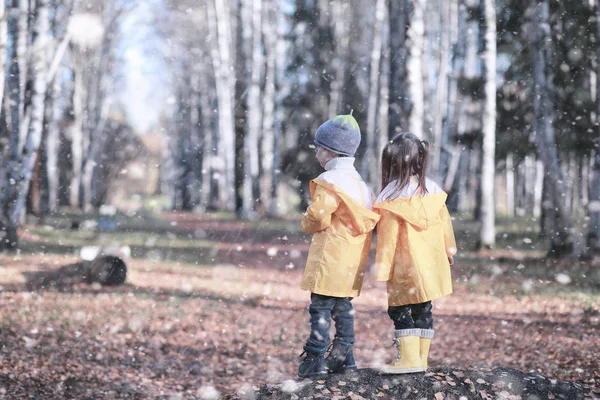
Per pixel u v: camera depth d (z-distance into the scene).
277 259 14.09
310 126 31.19
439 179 25.41
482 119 14.20
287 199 40.94
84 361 5.66
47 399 4.67
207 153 36.72
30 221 20.33
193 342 6.60
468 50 23.91
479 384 3.66
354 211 3.55
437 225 3.67
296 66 31.42
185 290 9.53
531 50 12.85
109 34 23.55
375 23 24.69
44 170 25.72
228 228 21.66
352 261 3.62
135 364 5.73
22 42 11.52
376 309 8.57
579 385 3.91
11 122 12.32
